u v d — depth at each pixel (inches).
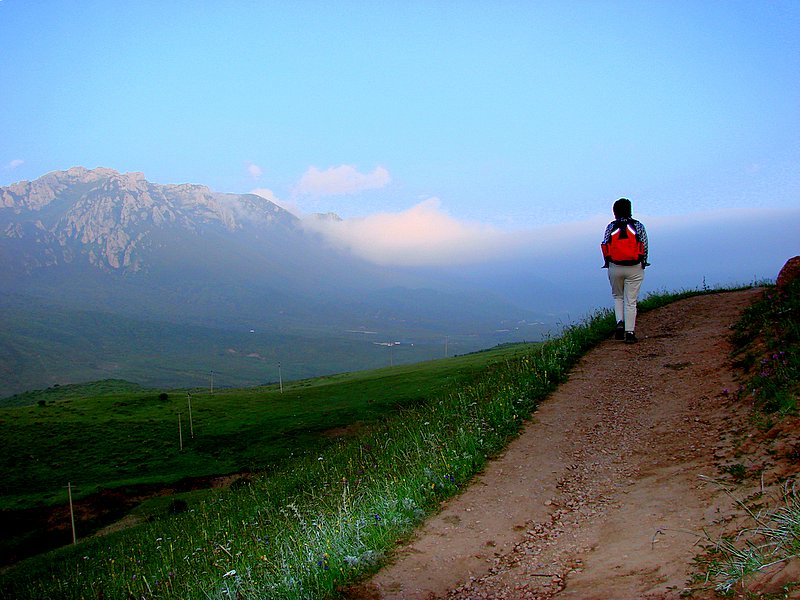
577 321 826.8
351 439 1240.2
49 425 3132.4
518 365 673.6
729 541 224.8
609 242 622.8
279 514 615.5
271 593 272.7
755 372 419.2
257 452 2389.3
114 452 2706.7
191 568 514.6
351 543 298.4
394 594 249.0
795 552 190.5
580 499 329.1
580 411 472.7
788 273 613.9
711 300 786.8
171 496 2094.0
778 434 315.6
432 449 451.8
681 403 437.4
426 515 332.5
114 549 1198.9
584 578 233.9
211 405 3366.1
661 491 306.7
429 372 2881.4
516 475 375.2
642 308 809.5
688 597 192.1
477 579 257.0
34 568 1370.6
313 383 4328.3
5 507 2094.0
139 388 7810.0
